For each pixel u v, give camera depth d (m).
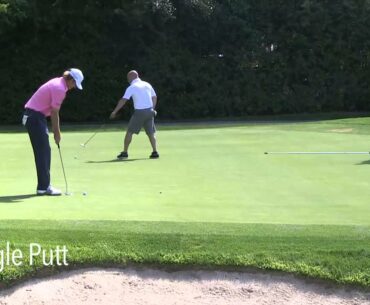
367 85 26.52
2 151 12.15
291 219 5.85
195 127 19.48
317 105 26.34
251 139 14.38
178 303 3.88
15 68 25.17
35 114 7.10
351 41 26.36
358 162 10.07
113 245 4.48
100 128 20.55
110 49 25.41
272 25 26.52
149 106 10.98
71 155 11.59
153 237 4.70
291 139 14.20
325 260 4.19
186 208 6.43
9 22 23.25
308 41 26.36
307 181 8.21
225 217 5.95
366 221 5.74
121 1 24.64
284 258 4.23
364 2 26.19
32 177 8.77
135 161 10.59
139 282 4.12
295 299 3.90
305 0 26.06
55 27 25.06
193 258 4.23
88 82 25.30
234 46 26.31
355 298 3.90
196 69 25.81
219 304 3.87
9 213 6.07
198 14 25.33
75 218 5.81
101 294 4.00
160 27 25.27
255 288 4.02
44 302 3.93
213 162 10.34
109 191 7.52
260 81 26.28
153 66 25.16
